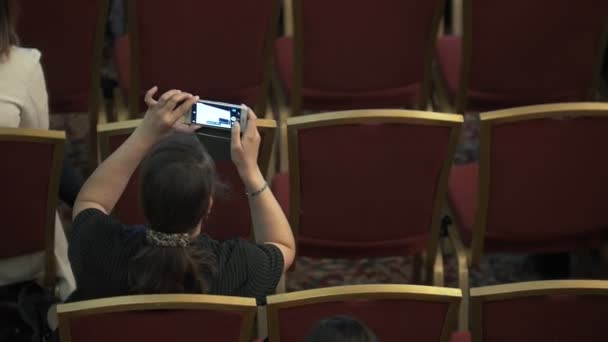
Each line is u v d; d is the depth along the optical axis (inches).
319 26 581.3
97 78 600.4
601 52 604.1
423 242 530.0
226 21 573.9
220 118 403.2
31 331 474.3
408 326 406.3
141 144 394.6
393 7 577.0
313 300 392.8
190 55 584.1
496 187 506.0
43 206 467.2
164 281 368.8
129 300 370.0
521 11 580.7
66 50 582.6
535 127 485.7
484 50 595.8
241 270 379.2
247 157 392.2
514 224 519.2
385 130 481.4
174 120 394.6
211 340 384.5
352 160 490.6
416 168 496.7
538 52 596.1
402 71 604.1
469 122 706.2
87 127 690.2
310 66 598.5
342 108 618.5
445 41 659.4
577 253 590.2
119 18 737.0
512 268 617.6
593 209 516.4
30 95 466.3
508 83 608.4
